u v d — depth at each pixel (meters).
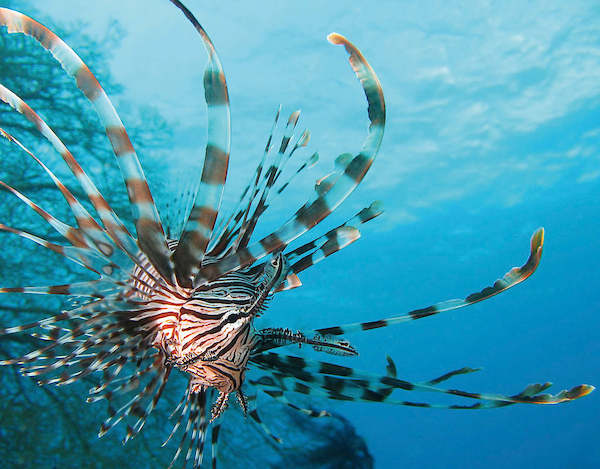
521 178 20.23
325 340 1.47
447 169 18.95
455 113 17.03
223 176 1.26
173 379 6.57
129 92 15.52
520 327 29.03
